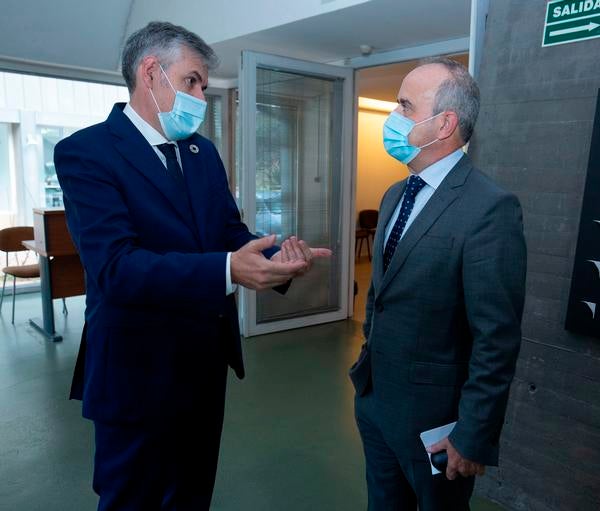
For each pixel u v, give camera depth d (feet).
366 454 4.71
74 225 3.61
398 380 4.09
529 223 6.14
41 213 12.32
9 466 7.48
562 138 5.78
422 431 4.01
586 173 5.53
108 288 3.32
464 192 3.80
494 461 3.70
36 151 20.12
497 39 6.29
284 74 12.73
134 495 4.20
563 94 5.73
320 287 14.56
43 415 9.07
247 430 8.59
